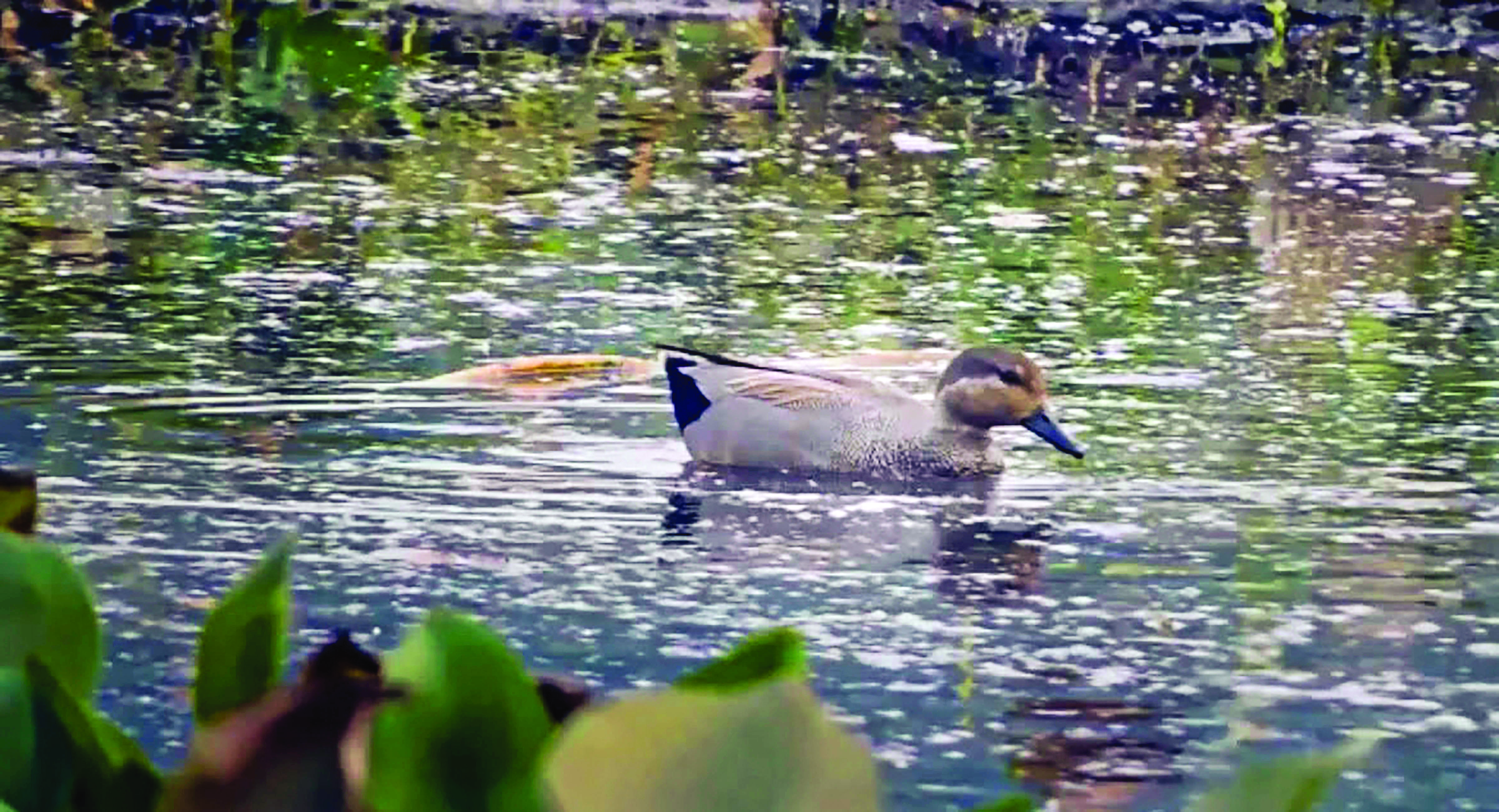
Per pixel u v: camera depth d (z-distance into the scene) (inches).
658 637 396.5
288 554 100.9
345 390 566.3
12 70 1050.7
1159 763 338.6
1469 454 525.0
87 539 441.1
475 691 87.0
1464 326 655.8
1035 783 329.4
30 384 559.5
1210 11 1196.5
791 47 1152.8
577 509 475.8
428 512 466.9
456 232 761.0
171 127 933.2
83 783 95.7
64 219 761.6
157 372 576.4
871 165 893.2
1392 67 1128.8
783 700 77.9
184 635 386.0
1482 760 342.6
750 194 835.4
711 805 77.1
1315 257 746.8
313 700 87.3
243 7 1162.6
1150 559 448.5
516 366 587.8
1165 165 905.5
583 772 77.0
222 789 85.7
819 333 640.4
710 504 485.1
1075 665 385.1
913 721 355.9
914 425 515.8
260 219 771.4
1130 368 605.3
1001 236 773.3
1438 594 425.4
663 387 583.8
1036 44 1155.3
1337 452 526.3
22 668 99.0
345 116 966.4
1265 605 418.3
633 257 730.8
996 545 460.4
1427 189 862.5
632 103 1010.1
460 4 1181.7
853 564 444.5
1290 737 350.9
